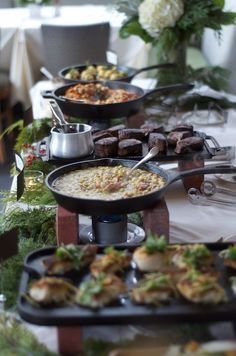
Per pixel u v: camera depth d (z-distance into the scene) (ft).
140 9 7.73
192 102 7.27
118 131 5.40
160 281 2.90
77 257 3.22
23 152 5.72
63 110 6.16
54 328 3.14
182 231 4.30
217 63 10.53
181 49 7.90
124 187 4.04
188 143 4.89
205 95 7.36
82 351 2.86
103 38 10.71
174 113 7.04
